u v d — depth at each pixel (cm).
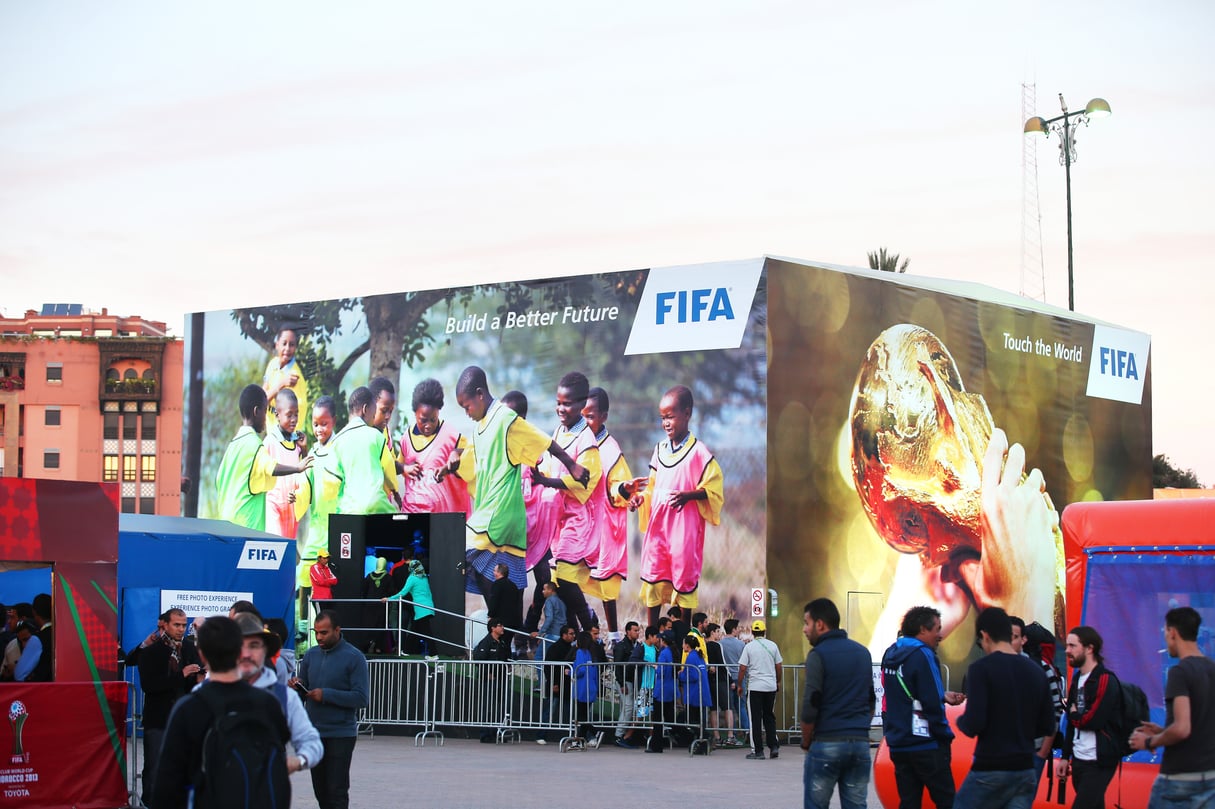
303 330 2995
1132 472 3203
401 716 2277
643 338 2542
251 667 783
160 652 1365
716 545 2408
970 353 2778
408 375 2836
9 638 1505
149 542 2112
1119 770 1172
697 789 1590
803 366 2448
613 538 2530
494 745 2170
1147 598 1273
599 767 1830
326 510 2906
